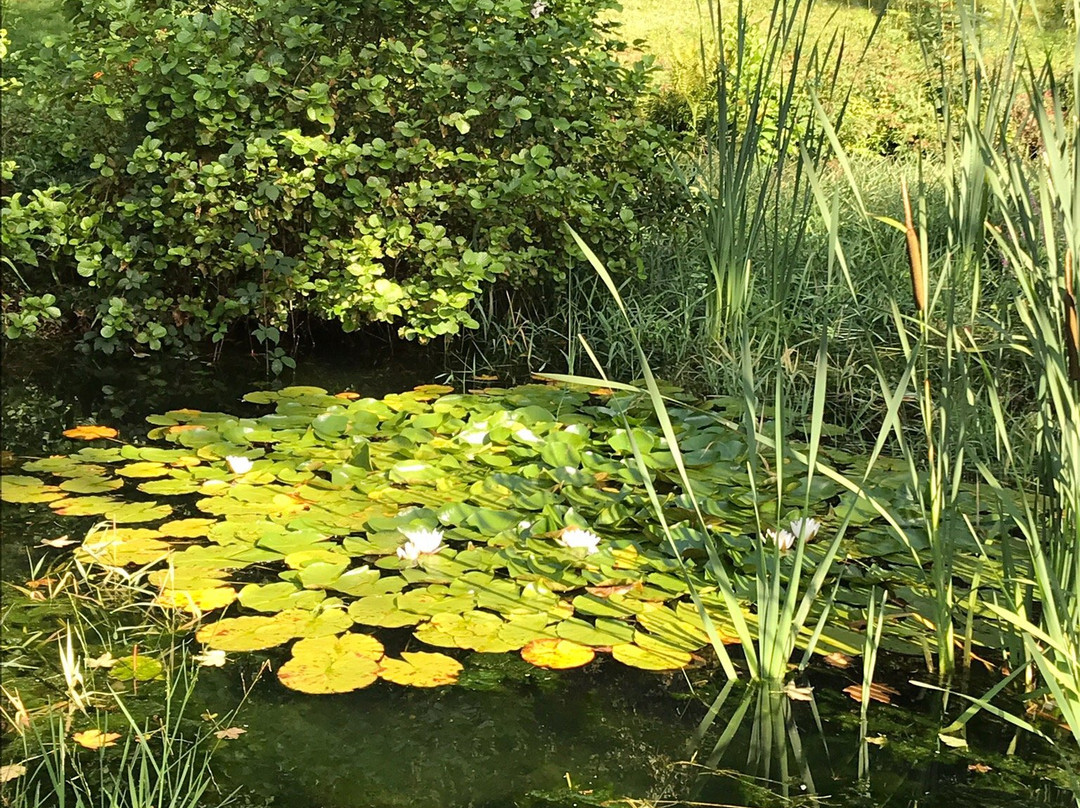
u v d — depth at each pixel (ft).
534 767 6.11
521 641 7.37
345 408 12.15
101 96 13.08
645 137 16.29
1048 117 6.28
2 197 13.75
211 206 13.62
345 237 15.06
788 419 12.10
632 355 14.84
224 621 7.54
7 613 7.69
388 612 7.68
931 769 6.24
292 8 14.08
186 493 9.86
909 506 9.77
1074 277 6.15
